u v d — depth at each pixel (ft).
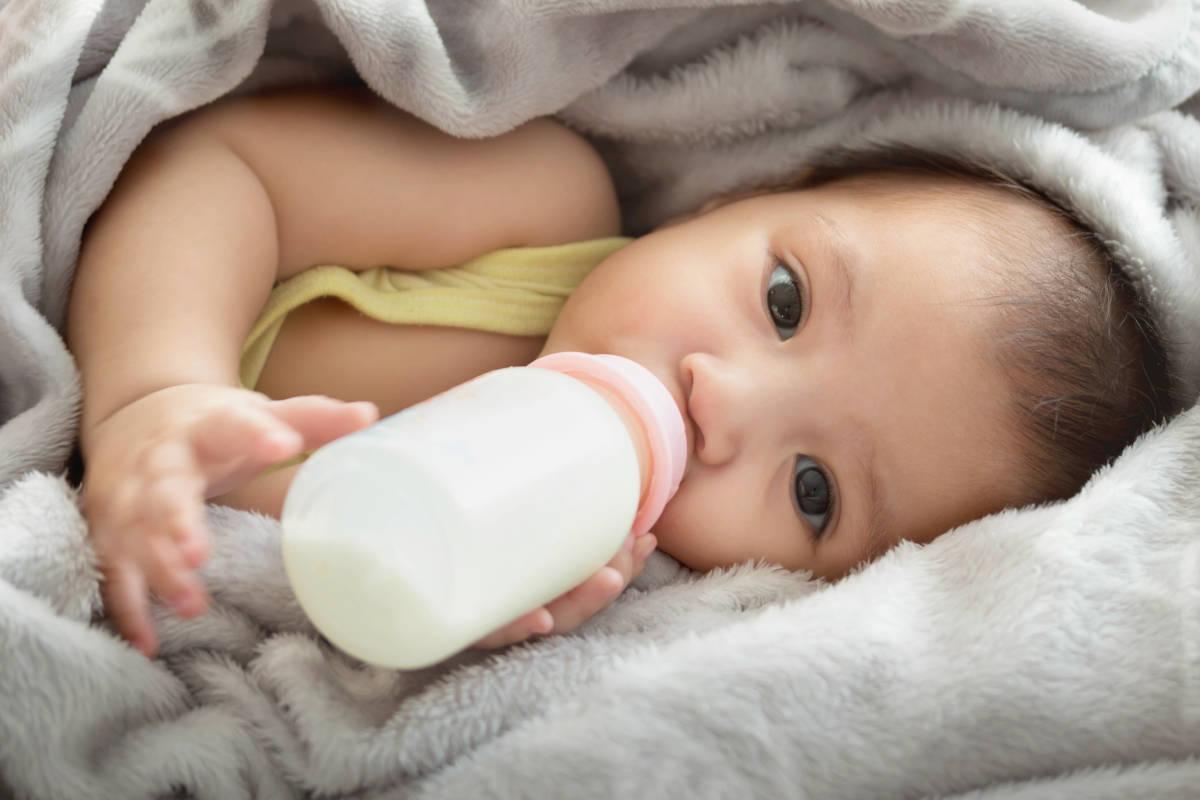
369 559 2.06
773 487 3.22
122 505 2.43
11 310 2.89
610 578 2.80
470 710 2.69
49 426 2.83
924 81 3.96
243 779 2.68
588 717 2.61
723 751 2.62
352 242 3.49
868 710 2.68
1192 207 3.93
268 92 3.53
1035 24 3.64
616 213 4.16
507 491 2.23
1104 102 3.83
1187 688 2.71
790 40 3.91
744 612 3.07
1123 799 2.67
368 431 2.23
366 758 2.66
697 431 3.18
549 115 4.05
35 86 2.99
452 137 3.63
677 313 3.32
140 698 2.61
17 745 2.41
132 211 3.08
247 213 3.19
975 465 3.26
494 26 3.45
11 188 2.95
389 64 3.28
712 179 4.25
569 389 2.56
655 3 3.63
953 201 3.54
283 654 2.75
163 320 2.89
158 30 3.17
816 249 3.36
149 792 2.58
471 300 3.65
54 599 2.46
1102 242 3.56
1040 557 2.87
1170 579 2.83
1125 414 3.41
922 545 3.22
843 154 4.06
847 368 3.23
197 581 2.46
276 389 3.47
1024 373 3.26
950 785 2.75
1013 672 2.71
